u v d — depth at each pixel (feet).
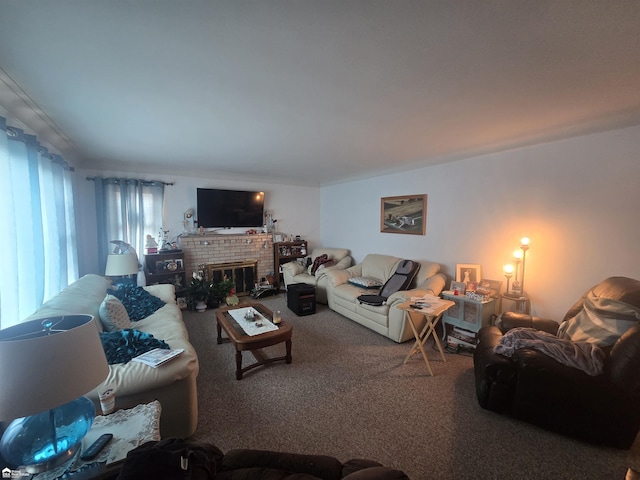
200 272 14.83
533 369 5.76
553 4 3.21
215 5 3.26
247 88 5.47
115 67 4.68
